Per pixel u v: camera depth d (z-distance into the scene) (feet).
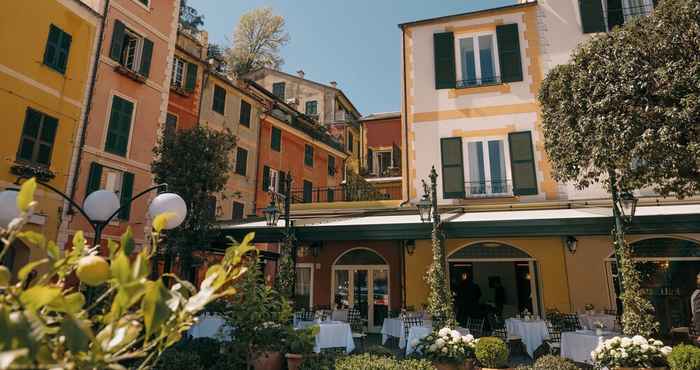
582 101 31.78
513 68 51.67
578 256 44.75
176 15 71.00
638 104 28.63
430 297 37.22
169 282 46.50
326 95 138.10
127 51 63.67
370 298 54.34
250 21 149.69
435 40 55.01
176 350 27.37
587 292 43.57
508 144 49.67
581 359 31.81
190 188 46.24
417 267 48.98
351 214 51.70
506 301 59.98
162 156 49.42
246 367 25.86
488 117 51.16
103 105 56.80
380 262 55.06
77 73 53.62
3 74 45.09
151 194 62.23
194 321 7.61
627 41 30.27
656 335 40.86
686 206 38.86
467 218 41.24
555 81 35.12
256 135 99.71
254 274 25.90
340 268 56.18
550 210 43.57
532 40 52.06
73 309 5.95
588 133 31.30
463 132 51.55
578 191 46.16
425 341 29.55
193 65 82.99
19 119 46.37
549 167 47.55
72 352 5.07
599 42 32.14
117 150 58.03
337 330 37.63
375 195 91.15
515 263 55.16
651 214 34.91
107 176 56.54
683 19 27.78
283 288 40.47
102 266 6.23
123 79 60.18
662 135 26.17
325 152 124.67
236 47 147.95
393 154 112.06
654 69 27.96
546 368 25.57
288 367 25.16
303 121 120.37
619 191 34.45
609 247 44.01
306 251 58.59
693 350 23.26
